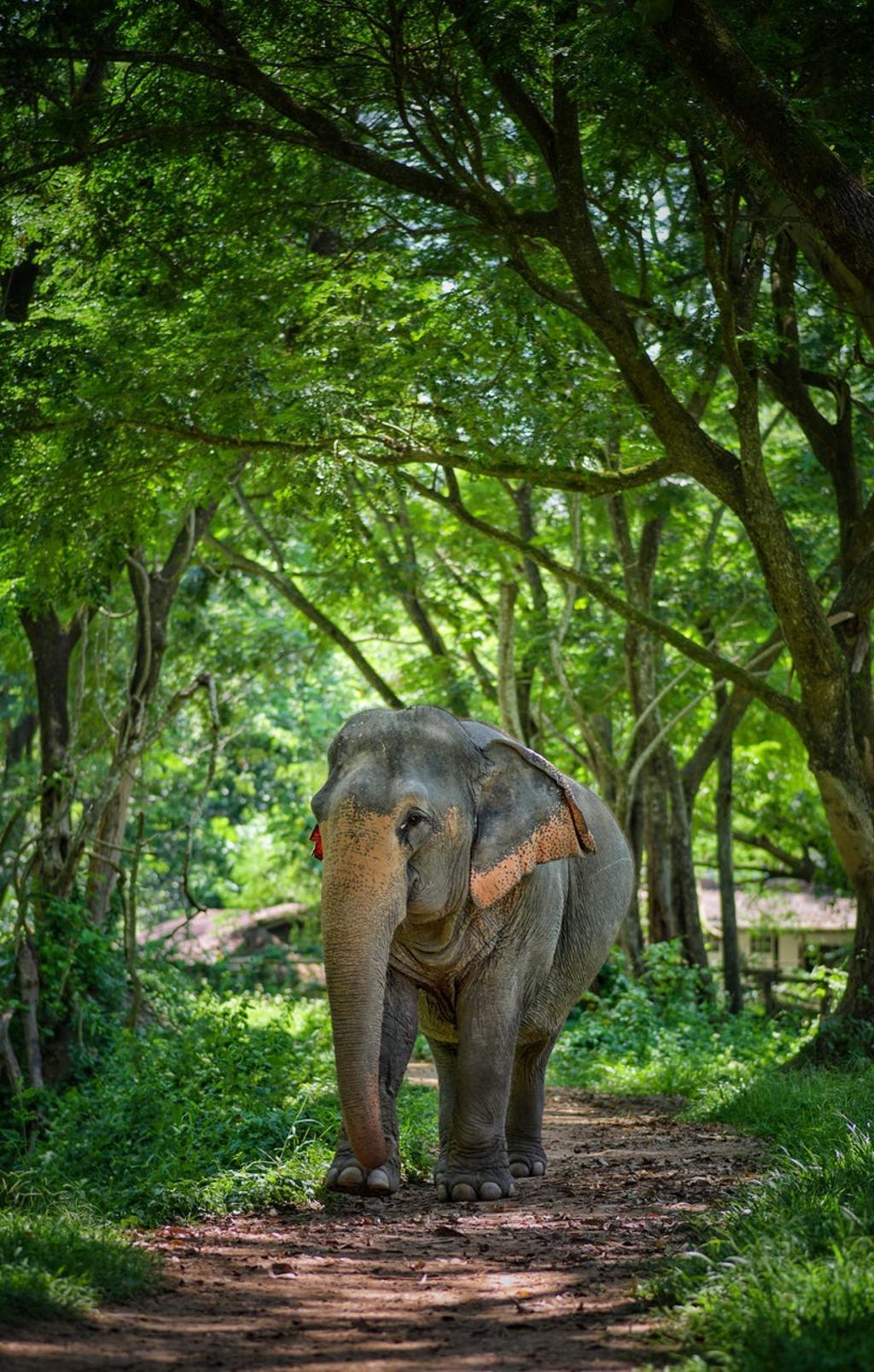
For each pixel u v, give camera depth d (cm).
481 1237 675
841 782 1331
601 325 1228
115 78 1423
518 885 806
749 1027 1912
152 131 1217
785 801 3047
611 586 2278
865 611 1397
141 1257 589
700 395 1773
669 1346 461
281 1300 556
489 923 792
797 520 2152
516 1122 910
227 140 1309
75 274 1396
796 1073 1291
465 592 2356
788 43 1013
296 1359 468
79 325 1333
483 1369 452
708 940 3562
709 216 1177
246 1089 1030
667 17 799
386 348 1333
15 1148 1134
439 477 2148
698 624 2317
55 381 1255
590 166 1404
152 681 1684
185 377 1268
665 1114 1294
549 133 1205
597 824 980
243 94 1260
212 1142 862
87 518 1353
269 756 3478
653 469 1336
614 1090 1527
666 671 2291
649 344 1471
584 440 1311
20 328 1284
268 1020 1811
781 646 2152
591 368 1365
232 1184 767
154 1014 1631
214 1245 664
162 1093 1000
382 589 2202
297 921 3500
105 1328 500
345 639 2169
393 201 1430
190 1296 559
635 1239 652
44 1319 498
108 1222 693
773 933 3519
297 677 2812
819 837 3198
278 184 1356
